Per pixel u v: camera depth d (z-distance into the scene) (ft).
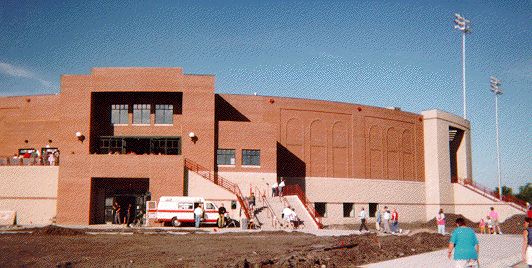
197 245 75.66
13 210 137.80
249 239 87.30
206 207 125.90
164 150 149.89
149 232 102.94
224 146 148.36
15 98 161.68
